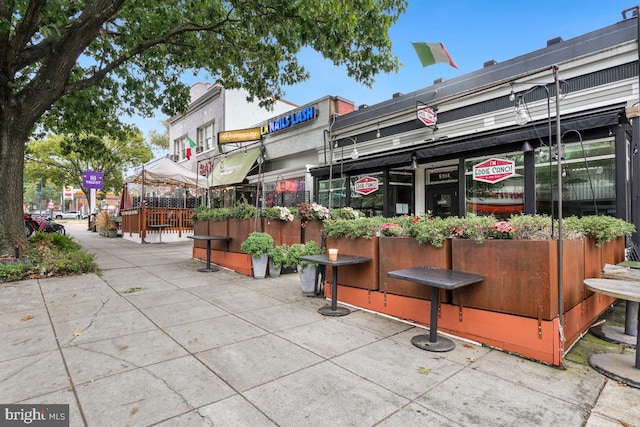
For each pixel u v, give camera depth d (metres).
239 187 16.11
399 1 7.58
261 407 2.39
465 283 3.21
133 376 2.82
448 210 10.12
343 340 3.68
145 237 14.40
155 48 9.43
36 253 7.35
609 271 3.81
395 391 2.63
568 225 4.12
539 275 3.19
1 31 5.84
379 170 10.55
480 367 3.05
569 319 3.54
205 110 20.00
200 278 7.05
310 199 13.17
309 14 7.12
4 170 7.03
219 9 8.02
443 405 2.44
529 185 7.34
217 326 4.10
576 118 6.49
